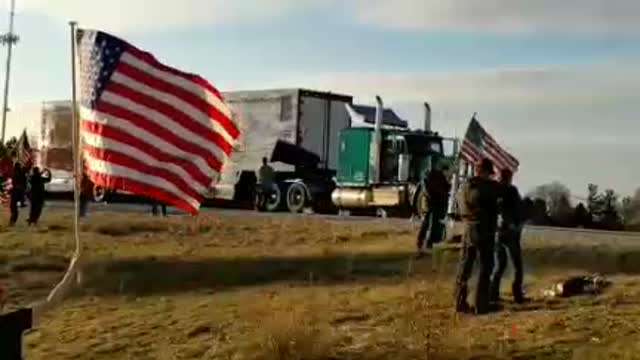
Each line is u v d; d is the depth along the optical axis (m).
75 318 13.91
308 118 40.53
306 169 40.12
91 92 6.85
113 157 6.82
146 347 12.03
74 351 12.00
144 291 16.28
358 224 29.31
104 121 6.82
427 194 19.84
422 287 14.67
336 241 23.95
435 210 19.83
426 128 35.81
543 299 13.43
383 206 34.88
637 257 19.16
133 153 6.85
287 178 40.34
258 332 11.66
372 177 35.44
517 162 18.91
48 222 29.78
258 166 41.41
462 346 10.45
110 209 38.66
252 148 41.69
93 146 6.88
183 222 29.70
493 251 12.42
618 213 36.19
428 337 10.49
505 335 10.86
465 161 20.47
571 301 13.02
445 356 10.13
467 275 12.39
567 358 9.77
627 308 12.15
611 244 22.08
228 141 7.11
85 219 30.56
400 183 34.44
